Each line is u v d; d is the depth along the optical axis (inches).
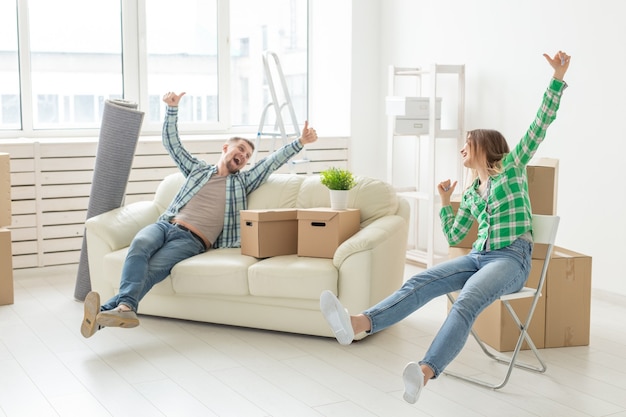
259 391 127.0
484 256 128.0
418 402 123.0
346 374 135.4
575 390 128.9
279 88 273.4
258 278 153.3
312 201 172.6
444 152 231.6
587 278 151.6
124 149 185.0
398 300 122.5
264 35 269.1
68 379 132.4
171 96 176.6
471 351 149.7
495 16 210.2
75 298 187.2
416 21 239.9
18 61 233.8
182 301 164.7
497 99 211.3
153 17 250.5
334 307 116.4
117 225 173.3
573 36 188.4
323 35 267.0
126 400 122.9
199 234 170.6
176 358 143.8
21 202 212.7
